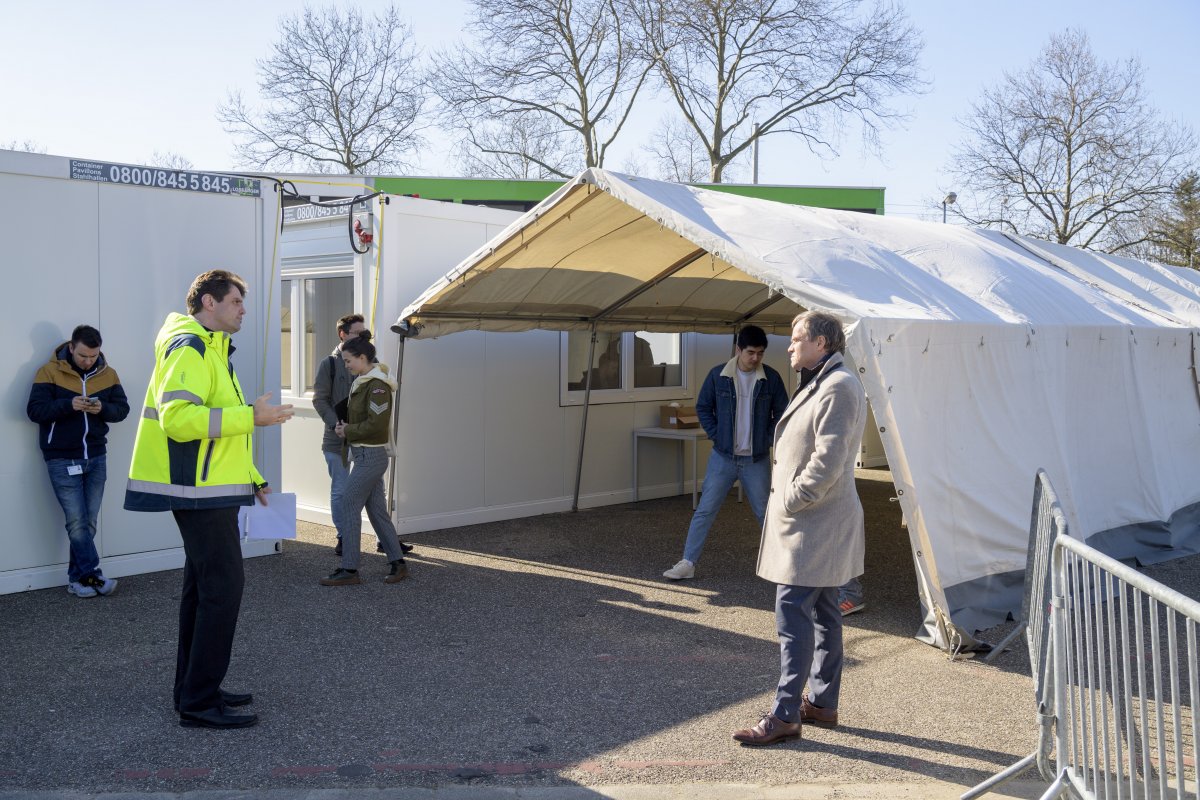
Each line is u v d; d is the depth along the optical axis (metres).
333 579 6.81
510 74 25.69
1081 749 3.28
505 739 4.21
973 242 8.20
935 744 4.22
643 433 10.59
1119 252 27.75
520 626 5.92
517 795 3.68
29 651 5.31
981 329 5.78
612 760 4.01
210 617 4.20
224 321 4.25
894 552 8.35
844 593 6.34
